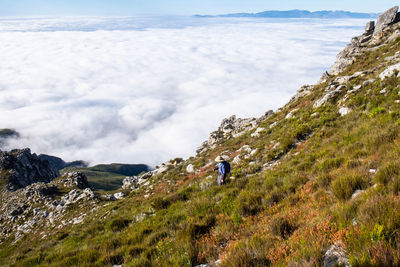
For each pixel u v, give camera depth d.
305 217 5.89
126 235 8.88
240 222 7.05
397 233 3.61
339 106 17.78
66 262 7.51
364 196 5.18
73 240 11.39
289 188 8.63
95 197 28.05
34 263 9.67
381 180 5.84
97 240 9.80
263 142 19.44
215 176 15.56
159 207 11.77
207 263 5.46
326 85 27.09
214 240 6.39
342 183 6.43
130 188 31.45
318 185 7.73
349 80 22.25
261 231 5.82
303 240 4.49
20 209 32.41
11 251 19.47
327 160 9.62
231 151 24.27
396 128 9.58
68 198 29.78
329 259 3.85
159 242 6.80
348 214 4.86
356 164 8.16
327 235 4.48
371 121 12.02
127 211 15.59
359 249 3.62
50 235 19.67
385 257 3.24
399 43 28.34
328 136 13.80
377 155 7.99
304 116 19.31
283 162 13.11
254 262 4.53
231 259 4.68
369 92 16.19
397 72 15.98
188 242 6.41
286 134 17.41
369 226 3.99
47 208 29.36
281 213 6.64
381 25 38.59
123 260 6.82
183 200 11.98
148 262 6.04
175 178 22.56
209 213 8.53
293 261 3.94
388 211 4.14
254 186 10.20
